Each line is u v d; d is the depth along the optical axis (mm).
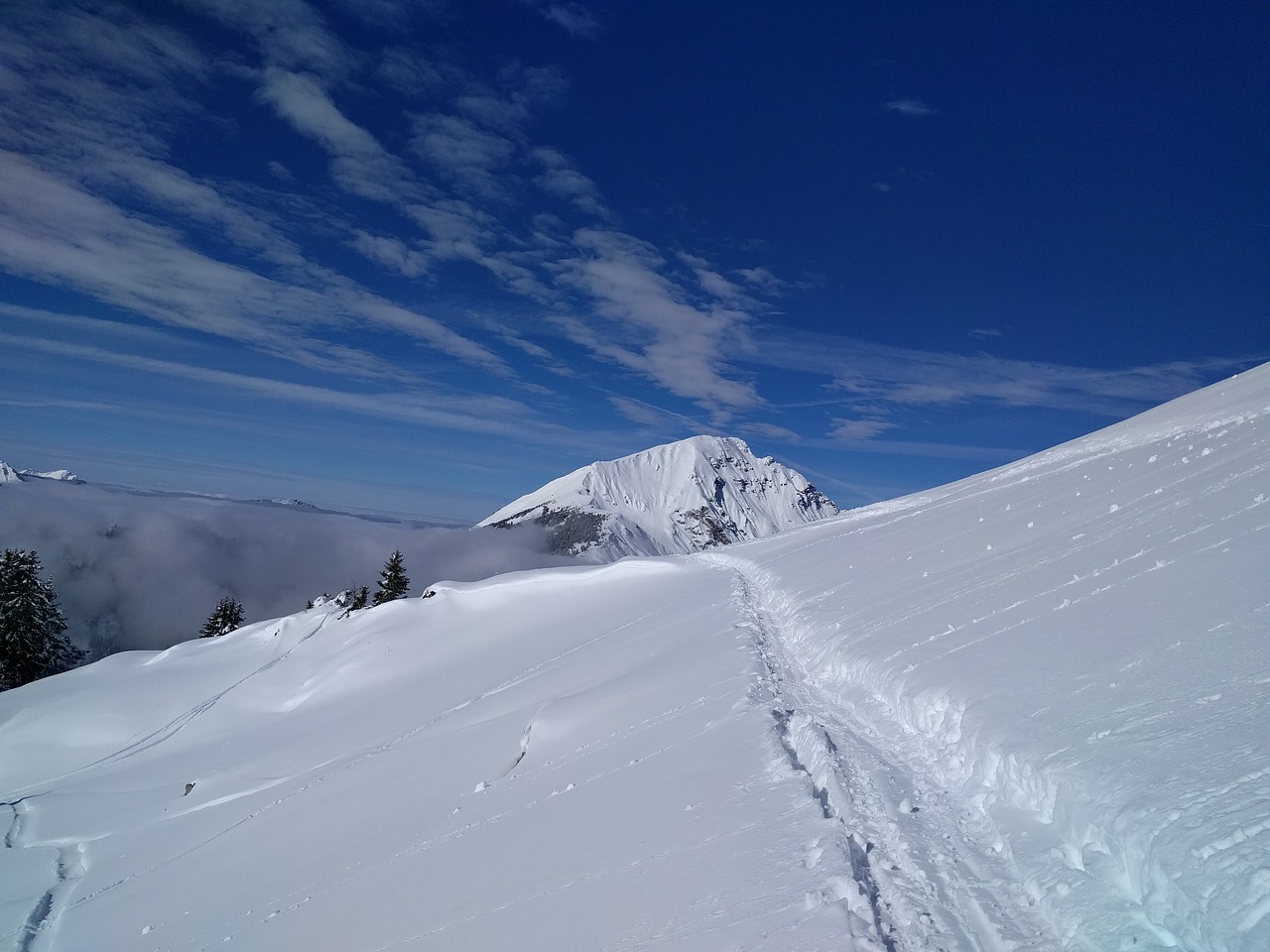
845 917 4344
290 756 25516
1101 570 8797
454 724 19906
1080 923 3756
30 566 57594
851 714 8688
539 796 9680
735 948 4453
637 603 30891
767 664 12258
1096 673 5980
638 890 5809
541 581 41938
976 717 6195
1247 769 3834
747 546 45062
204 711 40250
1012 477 26547
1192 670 5297
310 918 9164
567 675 19812
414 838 10609
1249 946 2852
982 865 4758
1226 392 23328
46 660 57875
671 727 10219
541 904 6316
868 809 5875
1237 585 6543
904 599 12109
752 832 6039
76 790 29938
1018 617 8398
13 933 15539
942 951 3971
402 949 6887
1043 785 4902
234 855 15305
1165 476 13180
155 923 12992
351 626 46094
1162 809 3822
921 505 31422
